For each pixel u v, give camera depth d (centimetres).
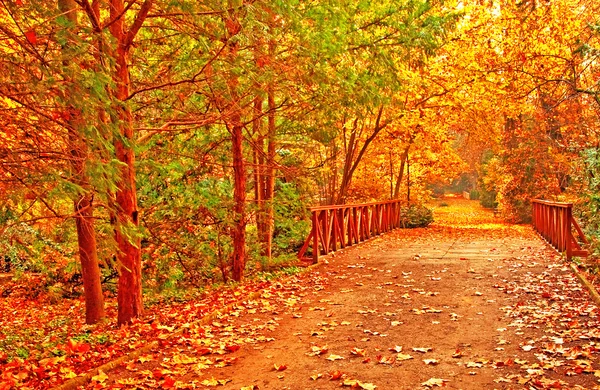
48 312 1218
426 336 608
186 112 931
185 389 466
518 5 1570
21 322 1095
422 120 2073
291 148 1442
